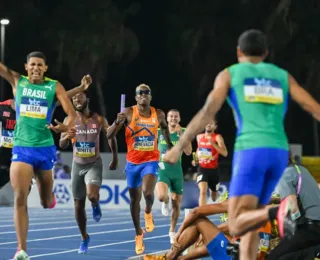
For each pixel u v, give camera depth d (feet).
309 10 261.03
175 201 88.17
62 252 79.05
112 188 175.63
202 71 266.98
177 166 87.76
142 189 76.13
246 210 40.45
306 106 41.88
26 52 257.96
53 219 135.85
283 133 41.37
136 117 76.33
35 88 55.42
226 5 262.88
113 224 123.54
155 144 76.69
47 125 54.95
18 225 54.24
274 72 41.75
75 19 257.34
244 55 42.24
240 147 40.78
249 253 43.06
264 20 261.85
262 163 40.42
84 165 75.51
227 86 41.01
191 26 265.75
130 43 260.42
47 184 57.67
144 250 82.74
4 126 70.64
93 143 75.31
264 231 54.08
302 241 51.37
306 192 51.52
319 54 262.06
